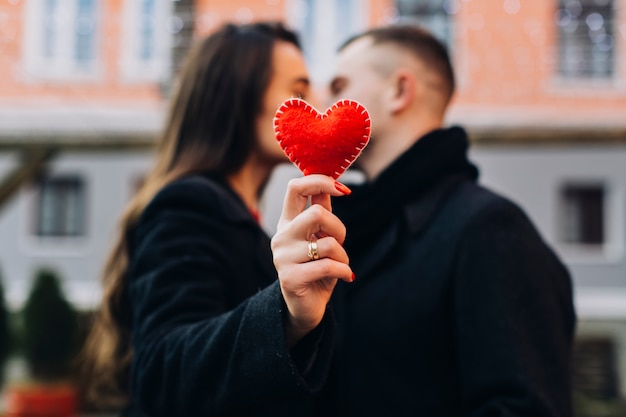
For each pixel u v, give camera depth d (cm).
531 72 700
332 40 702
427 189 138
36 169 627
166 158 142
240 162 137
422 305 126
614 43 732
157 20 684
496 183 1066
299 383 85
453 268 126
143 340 102
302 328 87
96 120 656
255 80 137
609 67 757
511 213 129
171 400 94
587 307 961
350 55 160
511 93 696
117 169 1160
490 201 130
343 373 129
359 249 138
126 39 705
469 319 121
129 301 142
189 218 115
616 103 761
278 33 148
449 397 124
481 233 125
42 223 1181
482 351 118
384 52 154
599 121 623
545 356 120
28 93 646
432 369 125
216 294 108
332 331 89
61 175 1166
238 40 140
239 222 120
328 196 84
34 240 1177
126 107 694
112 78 701
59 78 670
